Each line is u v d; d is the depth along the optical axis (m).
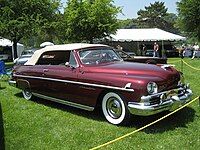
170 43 42.12
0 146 5.53
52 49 8.03
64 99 7.59
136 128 6.34
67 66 7.44
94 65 7.15
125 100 6.28
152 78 6.20
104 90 6.62
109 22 32.59
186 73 14.39
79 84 7.05
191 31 45.31
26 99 9.11
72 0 32.12
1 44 36.41
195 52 33.44
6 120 7.01
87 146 5.57
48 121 6.95
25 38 25.78
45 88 8.09
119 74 6.47
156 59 10.73
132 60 10.05
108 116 6.71
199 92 9.42
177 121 6.71
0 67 13.27
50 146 5.60
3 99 9.15
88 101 6.97
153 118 6.89
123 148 5.42
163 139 5.77
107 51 7.73
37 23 24.03
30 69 8.54
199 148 5.38
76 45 7.79
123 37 38.59
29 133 6.24
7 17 23.53
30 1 24.42
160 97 6.18
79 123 6.77
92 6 31.89
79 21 31.78
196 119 6.84
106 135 6.02
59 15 28.42
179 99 6.51
